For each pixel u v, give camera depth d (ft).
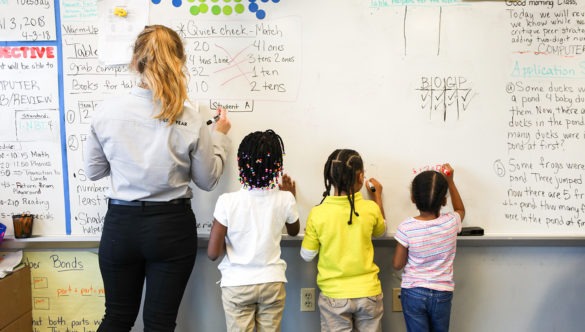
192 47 6.18
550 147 6.47
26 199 6.37
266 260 5.44
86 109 6.24
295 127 6.37
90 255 6.48
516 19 6.30
